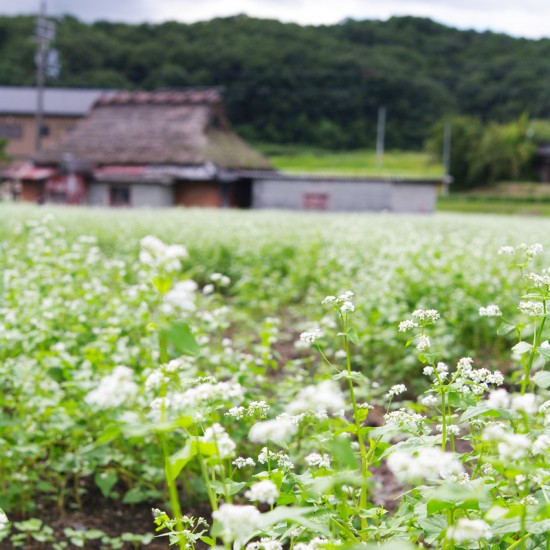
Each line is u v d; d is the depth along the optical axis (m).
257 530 2.60
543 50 108.44
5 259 11.31
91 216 22.05
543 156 83.00
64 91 79.31
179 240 16.31
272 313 11.48
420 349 3.10
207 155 44.16
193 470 5.75
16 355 6.38
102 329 6.97
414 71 104.56
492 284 9.41
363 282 10.63
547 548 2.38
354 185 43.28
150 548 5.13
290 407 2.19
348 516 2.89
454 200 66.25
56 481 5.88
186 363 5.80
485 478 2.54
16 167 50.28
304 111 99.00
